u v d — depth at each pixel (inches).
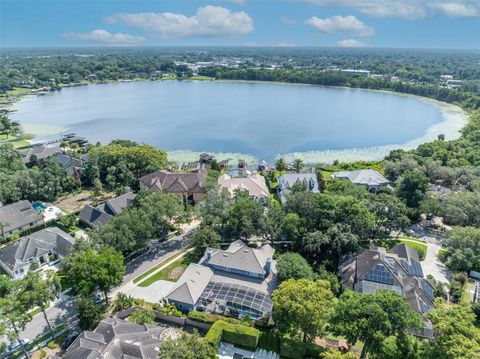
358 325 1813.5
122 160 4771.2
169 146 6678.2
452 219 3577.8
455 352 1513.3
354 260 2770.7
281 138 7199.8
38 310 2410.2
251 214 3203.7
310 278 2458.2
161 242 3309.5
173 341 1704.0
